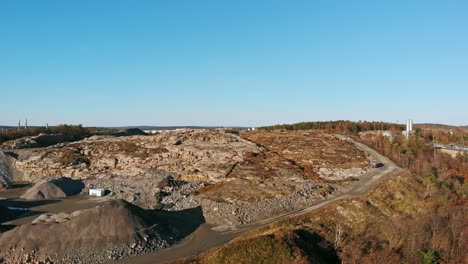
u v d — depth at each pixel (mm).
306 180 91500
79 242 56625
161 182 93875
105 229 58906
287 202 76938
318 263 52781
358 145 122188
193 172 104812
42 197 93688
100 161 120438
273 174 96875
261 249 52594
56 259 53875
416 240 60062
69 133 176000
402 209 70375
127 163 117312
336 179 92000
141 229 61062
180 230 66688
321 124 163125
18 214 79000
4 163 122000
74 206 85938
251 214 72812
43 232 57438
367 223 65812
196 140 128875
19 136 160750
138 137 136250
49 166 118250
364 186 84562
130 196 89625
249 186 85562
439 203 71125
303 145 121438
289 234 56688
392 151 110812
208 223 71500
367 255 56969
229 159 111375
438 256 57781
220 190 85500
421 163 95812
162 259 55000
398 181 79750
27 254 54312
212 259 52156
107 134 174500
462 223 63594
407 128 132875
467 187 77688
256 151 116250
